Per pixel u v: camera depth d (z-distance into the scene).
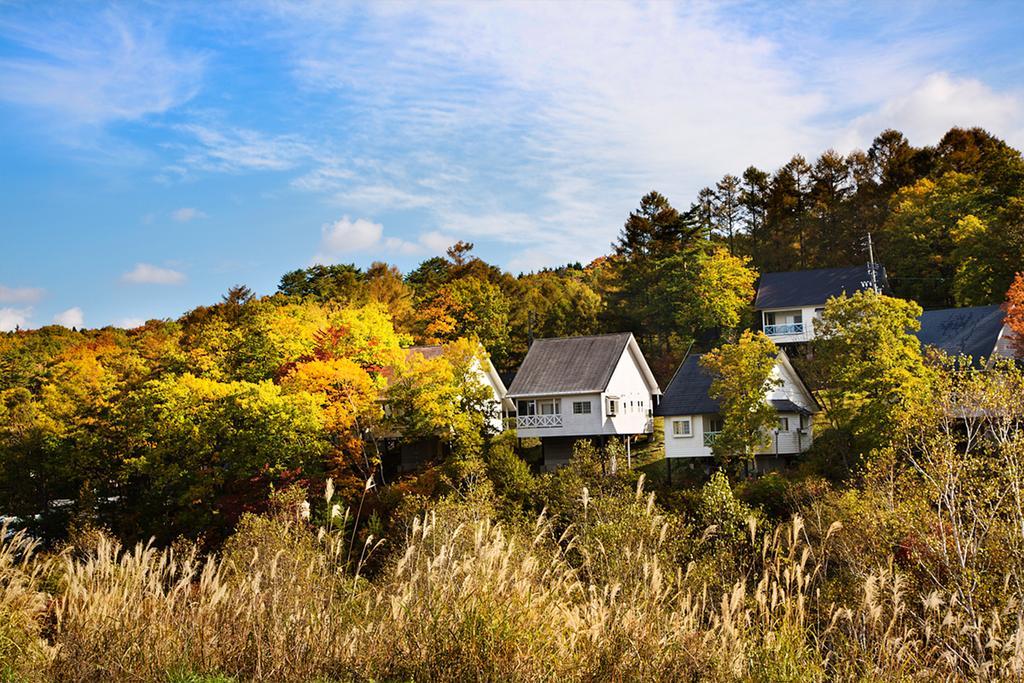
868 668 13.80
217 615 14.45
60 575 16.98
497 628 12.98
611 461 37.12
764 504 32.62
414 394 44.72
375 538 29.89
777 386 44.38
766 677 13.39
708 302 63.56
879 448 34.06
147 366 60.56
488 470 37.62
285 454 42.12
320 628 14.26
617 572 16.09
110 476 48.72
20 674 12.62
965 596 16.44
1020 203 56.59
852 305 38.56
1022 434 21.94
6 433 49.41
